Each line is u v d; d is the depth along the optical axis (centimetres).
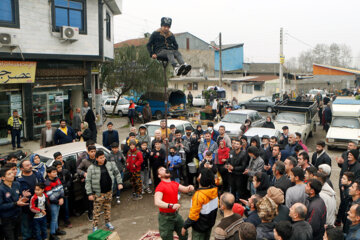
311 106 1725
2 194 590
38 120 1547
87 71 1705
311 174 585
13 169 602
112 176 715
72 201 786
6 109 1422
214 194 503
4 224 598
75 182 791
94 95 1961
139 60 2433
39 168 734
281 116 1686
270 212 428
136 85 2473
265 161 826
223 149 847
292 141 844
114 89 2539
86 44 1591
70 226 744
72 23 1535
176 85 4325
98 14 1630
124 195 945
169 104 2414
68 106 1714
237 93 3994
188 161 970
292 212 432
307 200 523
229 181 810
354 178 679
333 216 542
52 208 668
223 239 438
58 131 1092
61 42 1491
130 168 891
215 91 3148
